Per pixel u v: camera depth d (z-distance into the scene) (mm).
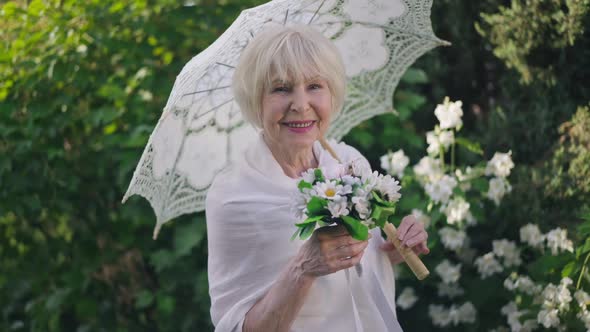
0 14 4320
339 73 2230
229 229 2273
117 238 4199
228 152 2611
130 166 3820
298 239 2242
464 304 3484
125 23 4043
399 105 3963
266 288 2234
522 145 3809
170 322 3998
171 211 2551
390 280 2443
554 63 3619
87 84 4043
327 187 1947
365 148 3969
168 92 3902
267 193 2283
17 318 4734
